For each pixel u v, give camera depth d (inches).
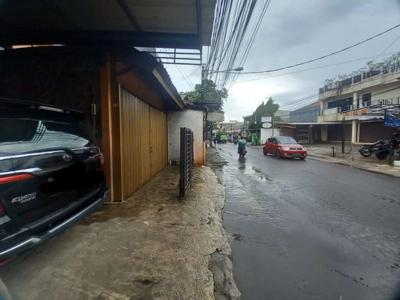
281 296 120.1
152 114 369.4
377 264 148.7
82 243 155.9
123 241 160.1
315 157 736.3
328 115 1261.1
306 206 257.3
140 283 119.8
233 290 123.4
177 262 138.7
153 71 254.4
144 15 204.4
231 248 166.9
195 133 527.8
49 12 197.3
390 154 566.3
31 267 128.9
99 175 165.8
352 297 120.1
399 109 639.8
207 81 830.5
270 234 190.1
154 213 212.4
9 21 211.8
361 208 249.4
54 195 121.1
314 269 143.3
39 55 226.4
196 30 233.0
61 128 144.0
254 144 1352.1
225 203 267.7
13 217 99.2
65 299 107.5
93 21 213.3
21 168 104.8
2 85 229.8
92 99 227.9
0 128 108.1
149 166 351.6
